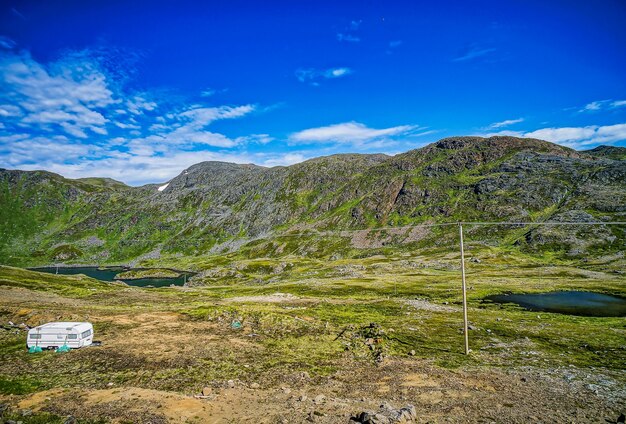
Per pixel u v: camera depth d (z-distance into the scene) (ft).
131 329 190.60
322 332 199.11
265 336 186.91
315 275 607.37
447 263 642.22
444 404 100.73
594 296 357.20
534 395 110.63
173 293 410.31
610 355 161.58
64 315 211.82
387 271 607.37
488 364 148.15
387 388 116.26
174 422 81.56
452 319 249.75
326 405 96.32
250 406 95.91
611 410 98.63
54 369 130.21
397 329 213.66
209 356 150.20
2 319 208.33
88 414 84.48
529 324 232.32
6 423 74.64
